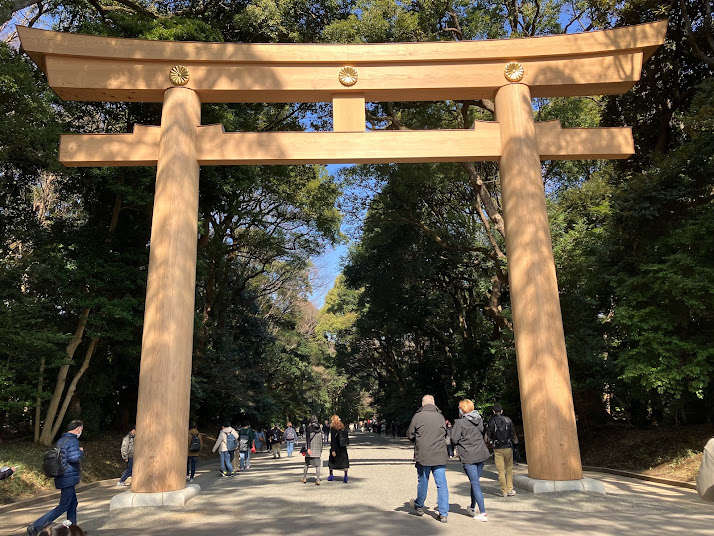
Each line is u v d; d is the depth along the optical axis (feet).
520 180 31.68
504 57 33.35
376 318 109.81
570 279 53.57
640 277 40.88
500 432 26.99
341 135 32.83
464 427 21.67
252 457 72.02
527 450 28.96
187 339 29.07
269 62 32.96
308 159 32.58
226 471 44.27
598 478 38.55
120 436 64.28
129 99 33.63
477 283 88.43
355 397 190.29
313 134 32.73
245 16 55.47
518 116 32.58
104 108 55.62
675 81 51.75
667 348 38.91
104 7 56.44
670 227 44.93
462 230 87.40
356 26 55.98
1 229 50.83
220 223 79.66
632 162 56.90
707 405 46.83
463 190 82.99
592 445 54.24
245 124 61.16
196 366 75.72
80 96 33.09
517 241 31.19
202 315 62.69
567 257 54.19
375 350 135.95
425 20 59.47
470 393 81.00
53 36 31.63
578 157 33.47
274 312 126.11
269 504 25.31
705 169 43.09
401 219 85.92
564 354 29.45
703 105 39.78
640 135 55.72
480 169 74.08
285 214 94.17
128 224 58.85
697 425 46.16
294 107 72.95
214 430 91.40
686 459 38.73
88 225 56.59
